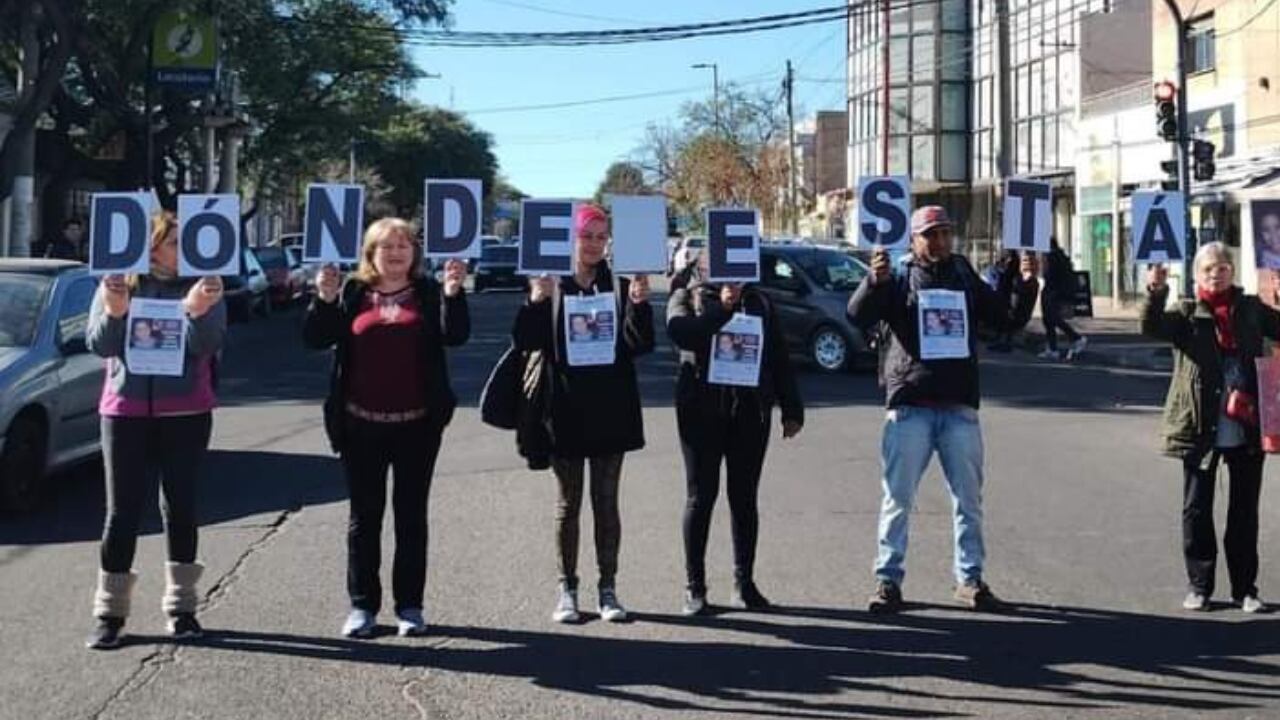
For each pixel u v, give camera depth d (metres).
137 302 5.98
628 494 9.80
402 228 6.22
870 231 6.80
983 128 51.62
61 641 6.13
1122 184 34.97
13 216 26.17
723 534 8.58
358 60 36.56
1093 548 8.14
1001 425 13.70
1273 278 7.00
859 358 18.61
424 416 6.20
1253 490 6.73
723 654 6.04
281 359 21.14
